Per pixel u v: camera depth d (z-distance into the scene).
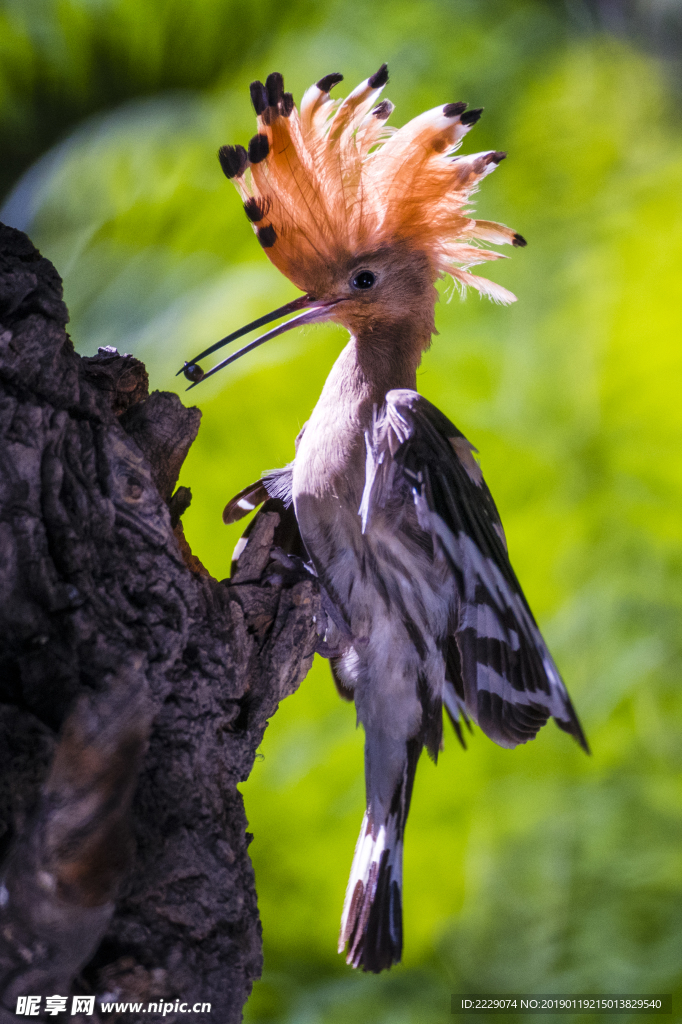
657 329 4.42
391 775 3.75
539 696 3.72
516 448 4.17
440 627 3.74
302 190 3.75
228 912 3.65
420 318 3.77
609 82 5.40
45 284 3.65
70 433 3.65
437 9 5.29
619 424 4.33
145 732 3.59
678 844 4.06
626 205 4.79
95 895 3.59
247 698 3.68
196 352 4.06
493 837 4.07
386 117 3.76
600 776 4.08
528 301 4.60
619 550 4.16
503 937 4.06
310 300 3.77
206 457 4.03
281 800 4.04
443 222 3.77
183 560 3.68
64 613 3.64
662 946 4.04
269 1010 4.03
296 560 3.71
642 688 4.09
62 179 4.70
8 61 5.26
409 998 4.05
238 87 4.94
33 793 3.62
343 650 3.76
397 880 3.75
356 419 3.75
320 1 5.21
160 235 4.44
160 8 5.19
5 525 3.63
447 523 3.70
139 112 4.89
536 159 5.00
